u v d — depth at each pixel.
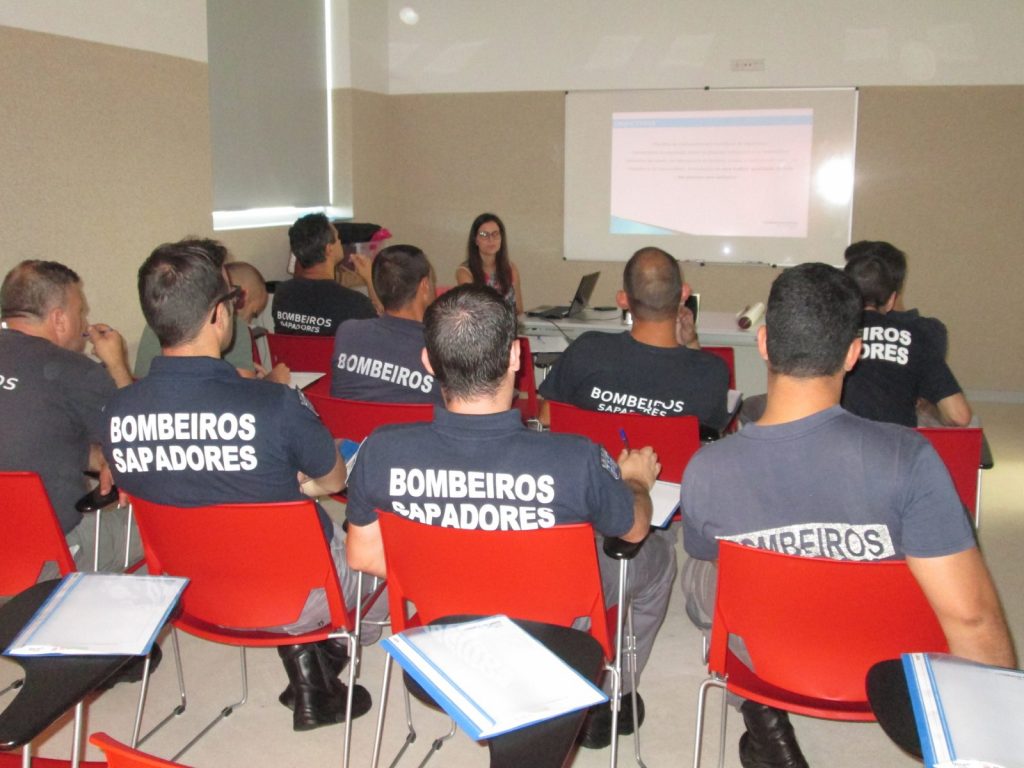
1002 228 6.00
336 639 2.31
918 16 5.88
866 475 1.40
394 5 6.77
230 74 5.20
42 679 1.18
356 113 6.43
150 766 0.78
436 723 2.30
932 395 2.68
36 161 3.65
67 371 2.21
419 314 2.82
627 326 4.34
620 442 2.33
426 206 7.03
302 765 2.12
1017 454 4.86
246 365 3.05
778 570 1.42
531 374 3.75
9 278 2.26
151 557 1.87
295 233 3.88
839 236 6.26
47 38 3.66
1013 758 0.95
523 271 6.93
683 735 2.26
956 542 1.35
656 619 2.18
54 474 2.20
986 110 5.89
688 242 6.55
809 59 6.10
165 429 1.81
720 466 1.51
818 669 1.51
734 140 6.32
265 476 1.85
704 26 6.24
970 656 1.36
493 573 1.55
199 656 2.66
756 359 4.39
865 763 2.18
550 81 6.60
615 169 6.59
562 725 1.06
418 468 1.54
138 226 4.27
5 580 1.92
